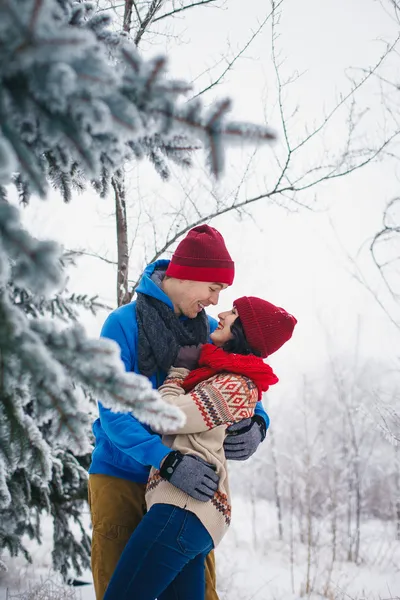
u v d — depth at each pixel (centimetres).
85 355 142
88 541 366
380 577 451
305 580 435
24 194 180
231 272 234
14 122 139
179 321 230
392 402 407
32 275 125
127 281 350
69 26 173
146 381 147
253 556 503
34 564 398
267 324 227
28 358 131
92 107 130
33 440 154
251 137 145
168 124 145
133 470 223
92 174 139
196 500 203
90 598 338
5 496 209
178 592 214
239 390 212
